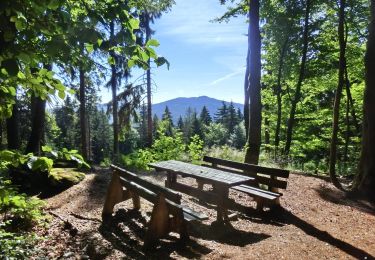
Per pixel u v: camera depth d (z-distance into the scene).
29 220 5.98
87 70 3.10
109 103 20.94
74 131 47.62
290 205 8.00
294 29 19.28
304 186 10.20
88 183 9.53
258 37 10.80
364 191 9.38
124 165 13.55
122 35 2.33
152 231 5.06
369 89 9.78
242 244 5.45
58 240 5.45
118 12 2.36
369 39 9.77
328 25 19.42
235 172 8.44
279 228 6.39
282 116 25.30
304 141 24.59
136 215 6.55
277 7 19.23
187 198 8.20
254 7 10.69
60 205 7.81
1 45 1.93
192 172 7.14
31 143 14.17
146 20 19.78
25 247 4.45
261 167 7.76
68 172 9.98
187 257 4.80
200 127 83.31
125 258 4.73
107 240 5.32
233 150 16.91
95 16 2.32
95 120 68.50
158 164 8.41
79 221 6.28
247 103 20.75
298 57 20.39
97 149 64.56
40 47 2.17
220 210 6.27
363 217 7.51
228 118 92.31
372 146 9.62
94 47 2.36
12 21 1.90
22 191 8.97
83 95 18.91
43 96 2.51
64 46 2.06
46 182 9.13
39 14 2.03
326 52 19.50
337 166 16.52
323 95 26.08
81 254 4.93
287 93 24.88
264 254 5.04
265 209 7.68
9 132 14.40
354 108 22.67
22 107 19.19
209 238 5.70
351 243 5.77
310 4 18.20
